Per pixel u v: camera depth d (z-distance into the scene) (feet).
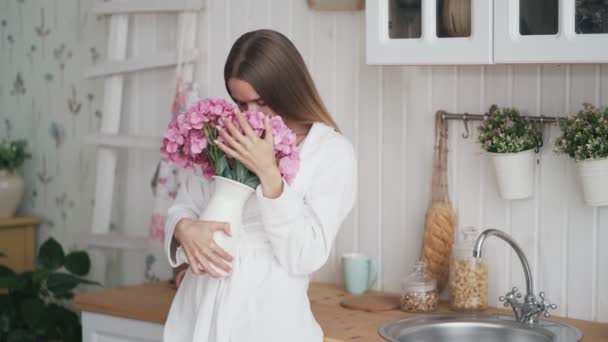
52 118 12.04
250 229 6.75
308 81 6.89
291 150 6.31
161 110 10.74
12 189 11.80
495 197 8.29
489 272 8.39
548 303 8.03
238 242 6.73
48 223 12.23
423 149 8.71
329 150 6.73
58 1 11.82
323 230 6.49
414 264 8.53
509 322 7.71
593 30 6.68
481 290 8.09
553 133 7.89
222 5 10.10
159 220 10.00
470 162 8.41
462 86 8.41
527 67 8.00
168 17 10.65
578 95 7.75
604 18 6.63
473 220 8.44
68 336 10.94
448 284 8.50
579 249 7.86
